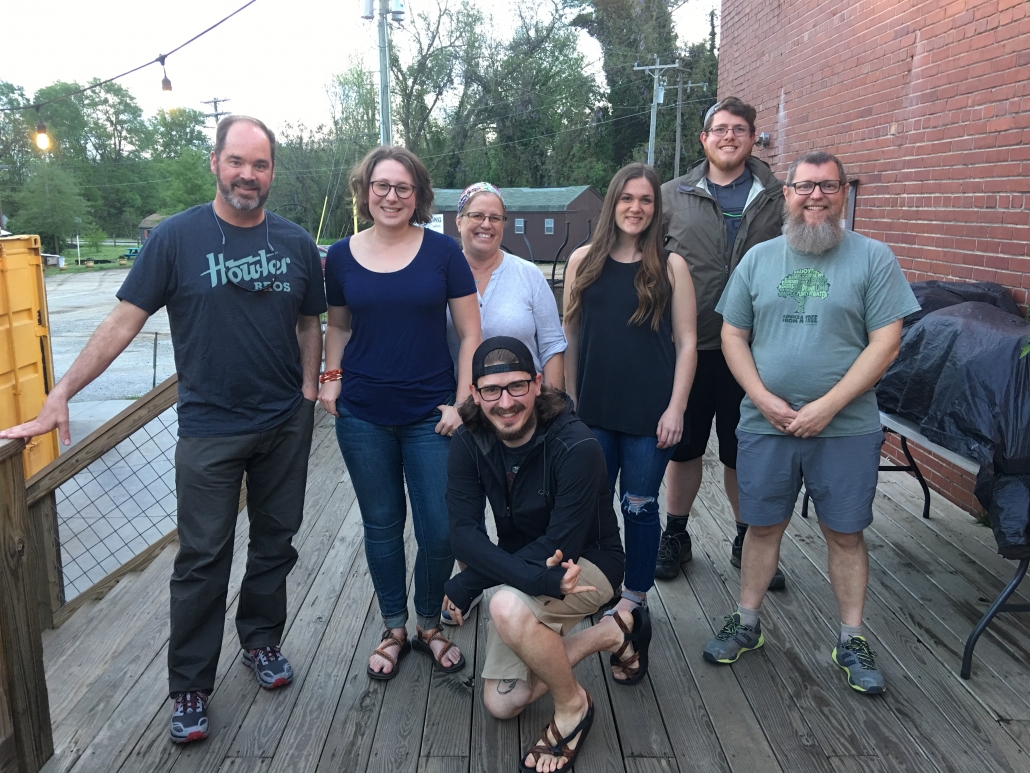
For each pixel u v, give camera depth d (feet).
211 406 7.58
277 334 7.73
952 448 8.79
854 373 7.94
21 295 20.84
